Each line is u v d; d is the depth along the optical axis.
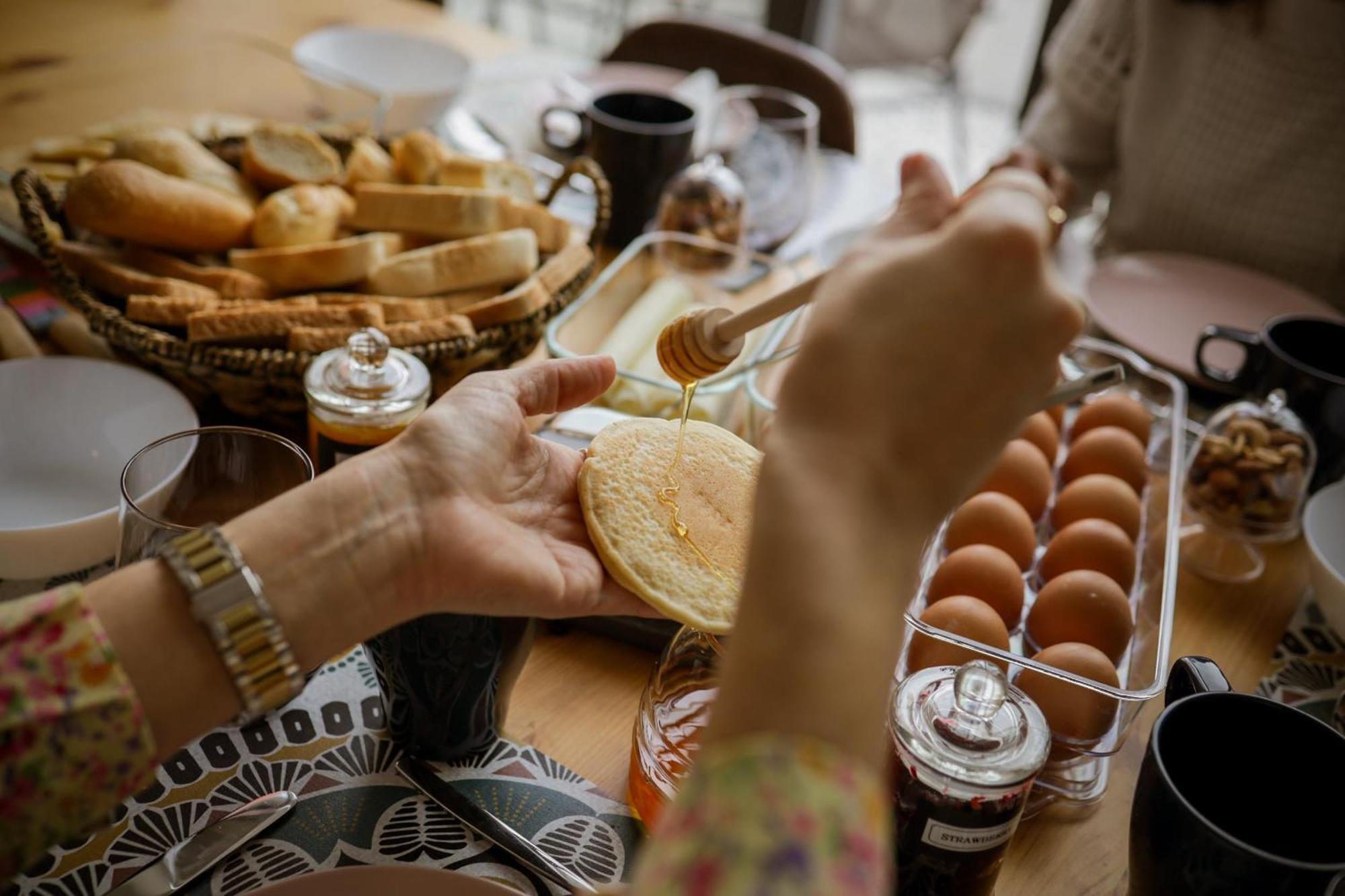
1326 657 0.81
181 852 0.57
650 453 0.63
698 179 1.09
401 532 0.51
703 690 0.58
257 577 0.48
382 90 1.42
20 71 1.43
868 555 0.33
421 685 0.61
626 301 1.02
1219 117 1.43
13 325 0.91
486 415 0.56
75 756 0.42
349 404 0.70
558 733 0.69
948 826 0.53
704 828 0.27
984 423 0.36
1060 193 1.29
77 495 0.80
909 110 3.45
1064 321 0.35
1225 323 1.21
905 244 0.38
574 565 0.57
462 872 0.56
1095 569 0.76
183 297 0.85
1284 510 0.89
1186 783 0.57
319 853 0.58
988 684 0.52
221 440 0.62
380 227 0.97
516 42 1.73
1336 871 0.48
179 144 0.97
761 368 0.87
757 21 2.87
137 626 0.46
